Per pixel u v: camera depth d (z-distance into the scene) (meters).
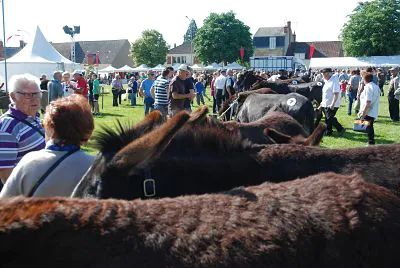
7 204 1.53
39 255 1.44
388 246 1.74
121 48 97.38
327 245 1.68
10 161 3.74
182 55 94.31
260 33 90.81
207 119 3.38
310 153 3.31
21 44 57.56
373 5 67.88
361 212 1.77
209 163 3.05
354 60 58.28
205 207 1.69
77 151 3.00
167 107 12.20
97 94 20.98
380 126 16.30
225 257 1.53
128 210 1.60
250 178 3.09
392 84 17.81
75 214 1.53
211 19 75.00
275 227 1.65
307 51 86.56
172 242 1.52
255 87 15.97
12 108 3.90
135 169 2.60
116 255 1.47
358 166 3.24
